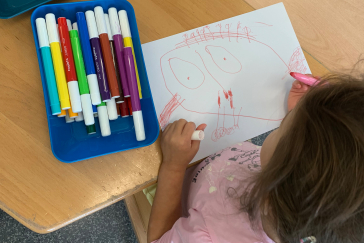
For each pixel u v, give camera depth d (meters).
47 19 0.39
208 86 0.48
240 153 0.52
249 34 0.50
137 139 0.42
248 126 0.49
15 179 0.39
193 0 0.49
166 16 0.48
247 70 0.50
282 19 0.52
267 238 0.36
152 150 0.43
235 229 0.38
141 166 0.43
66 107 0.39
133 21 0.43
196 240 0.38
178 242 0.40
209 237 0.38
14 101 0.41
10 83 0.41
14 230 0.83
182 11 0.49
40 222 0.39
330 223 0.24
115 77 0.41
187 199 0.53
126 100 0.43
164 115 0.47
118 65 0.41
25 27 0.42
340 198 0.23
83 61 0.40
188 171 0.56
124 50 0.40
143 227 0.66
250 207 0.34
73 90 0.39
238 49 0.50
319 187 0.24
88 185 0.41
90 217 0.86
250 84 0.50
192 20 0.49
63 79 0.39
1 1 0.41
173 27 0.48
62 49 0.39
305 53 0.52
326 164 0.23
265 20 0.51
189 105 0.48
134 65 0.41
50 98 0.39
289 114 0.31
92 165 0.41
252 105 0.49
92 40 0.40
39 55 0.39
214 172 0.48
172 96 0.47
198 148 0.45
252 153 0.52
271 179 0.28
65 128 0.42
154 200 0.46
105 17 0.41
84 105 0.40
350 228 0.24
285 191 0.27
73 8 0.42
